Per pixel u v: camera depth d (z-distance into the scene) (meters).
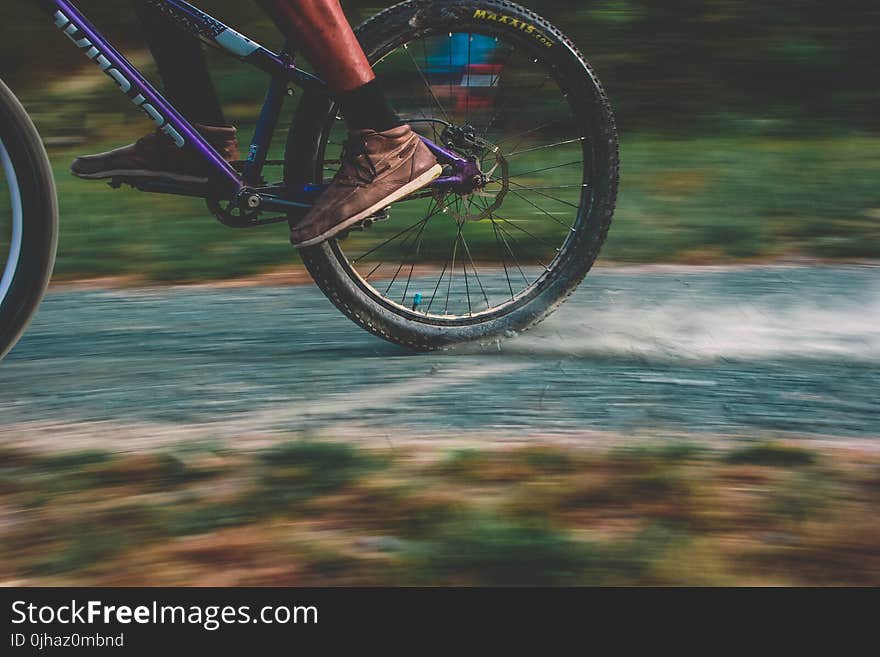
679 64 9.89
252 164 3.92
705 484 3.02
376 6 9.08
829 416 3.56
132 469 3.10
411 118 4.15
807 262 5.60
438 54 4.28
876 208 6.51
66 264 5.43
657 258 5.59
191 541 2.75
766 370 4.00
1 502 2.95
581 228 4.32
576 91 4.21
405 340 4.16
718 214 6.28
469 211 4.24
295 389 3.76
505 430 3.39
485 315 4.27
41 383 3.84
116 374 3.92
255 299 4.94
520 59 4.30
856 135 9.14
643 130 9.19
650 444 3.25
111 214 6.16
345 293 4.08
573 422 3.46
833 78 9.88
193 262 5.46
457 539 2.72
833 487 3.02
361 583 2.60
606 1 10.09
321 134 3.96
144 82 3.78
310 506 2.89
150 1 3.77
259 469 3.08
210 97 3.91
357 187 3.88
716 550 2.71
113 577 2.62
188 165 3.87
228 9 7.08
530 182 5.72
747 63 9.96
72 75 9.21
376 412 3.54
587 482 3.02
